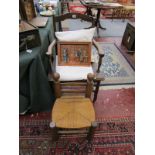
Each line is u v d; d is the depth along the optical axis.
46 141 1.37
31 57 1.22
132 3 4.77
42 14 2.00
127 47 2.88
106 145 1.35
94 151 1.31
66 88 1.41
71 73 1.43
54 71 1.45
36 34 1.31
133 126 1.51
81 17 1.74
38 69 1.31
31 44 1.32
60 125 1.12
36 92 1.42
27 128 1.46
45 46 1.54
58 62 1.52
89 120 1.17
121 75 2.21
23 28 1.26
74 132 1.27
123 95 1.87
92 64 1.62
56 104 1.29
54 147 1.33
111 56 2.64
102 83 2.04
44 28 1.68
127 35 2.89
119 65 2.42
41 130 1.45
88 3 3.25
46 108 1.59
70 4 5.11
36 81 1.37
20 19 1.41
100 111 1.65
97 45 1.56
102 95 1.85
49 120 1.53
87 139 1.35
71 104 1.29
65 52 1.50
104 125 1.51
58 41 1.49
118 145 1.36
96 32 3.49
